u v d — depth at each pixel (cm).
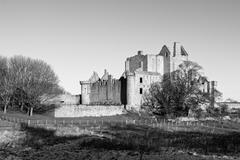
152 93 10744
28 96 9294
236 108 12975
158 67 12862
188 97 10075
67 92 13012
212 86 12631
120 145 4797
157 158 3906
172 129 6875
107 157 3959
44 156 4019
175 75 10919
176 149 4581
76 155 4088
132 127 6988
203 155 4169
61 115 9619
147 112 10606
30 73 9638
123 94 11356
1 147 4675
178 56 13250
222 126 8012
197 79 11344
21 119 7756
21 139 5303
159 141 5231
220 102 13550
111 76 11931
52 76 10250
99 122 7831
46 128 6262
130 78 11062
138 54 13288
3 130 5825
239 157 4106
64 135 5769
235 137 5659
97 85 12325
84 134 5888
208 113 10888
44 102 9944
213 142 5188
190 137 5744
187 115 9925
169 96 10019
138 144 4875
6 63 10019
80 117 9581
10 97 9594
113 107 10462
